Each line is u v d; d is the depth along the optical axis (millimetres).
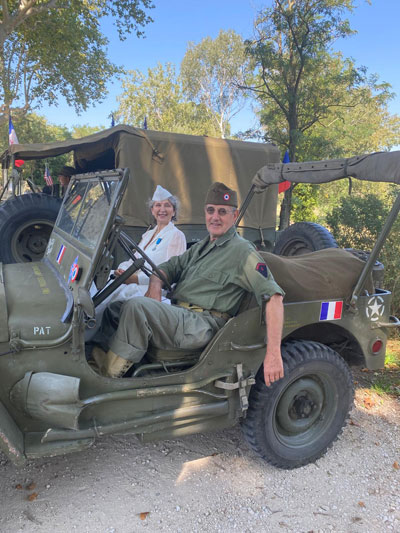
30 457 2148
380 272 3203
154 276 3000
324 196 18328
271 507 2551
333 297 2895
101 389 2289
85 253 2432
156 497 2570
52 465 2803
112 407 2328
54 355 2193
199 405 2555
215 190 2738
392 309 5770
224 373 2580
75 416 2131
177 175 6066
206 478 2770
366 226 6574
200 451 3047
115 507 2467
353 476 2873
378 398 3938
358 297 2969
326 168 3305
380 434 3369
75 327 2143
